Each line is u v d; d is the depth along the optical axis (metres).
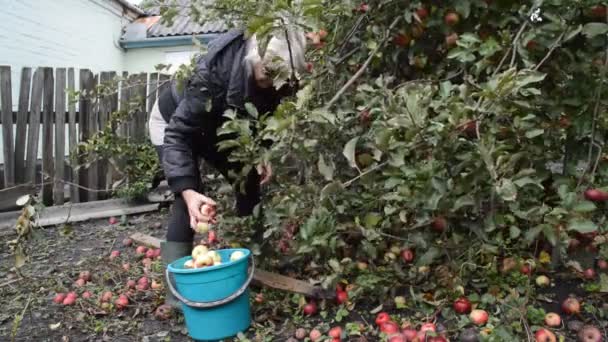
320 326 2.54
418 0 2.56
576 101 2.37
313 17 1.97
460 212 2.19
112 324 2.78
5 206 4.95
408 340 2.24
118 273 3.55
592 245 2.42
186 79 2.76
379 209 2.59
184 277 2.37
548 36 2.25
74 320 2.87
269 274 2.85
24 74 5.07
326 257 2.74
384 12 2.72
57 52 8.69
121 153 5.22
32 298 3.08
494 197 1.90
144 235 4.34
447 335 2.39
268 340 2.44
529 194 2.22
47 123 5.22
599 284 2.66
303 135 2.20
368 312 2.71
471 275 2.81
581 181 2.27
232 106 2.54
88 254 4.11
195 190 2.61
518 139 2.10
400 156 1.82
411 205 2.00
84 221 5.12
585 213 2.15
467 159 1.79
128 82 5.17
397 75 2.95
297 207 2.46
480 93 1.72
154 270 3.52
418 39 2.77
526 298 2.39
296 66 2.43
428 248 2.42
